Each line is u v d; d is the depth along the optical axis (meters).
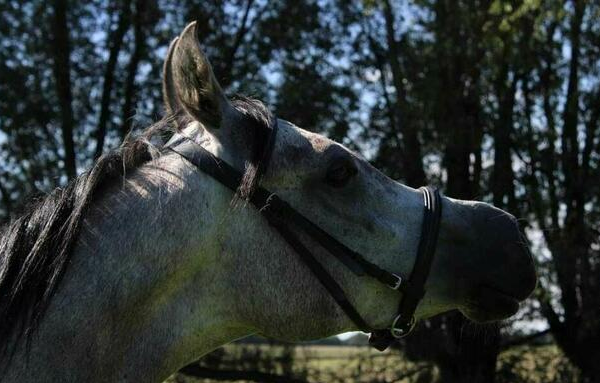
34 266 2.27
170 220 2.38
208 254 2.44
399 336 2.62
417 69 12.17
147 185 2.44
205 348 2.53
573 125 12.60
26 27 12.66
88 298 2.29
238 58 13.65
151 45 13.52
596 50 12.49
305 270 2.48
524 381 11.80
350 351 11.98
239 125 2.49
